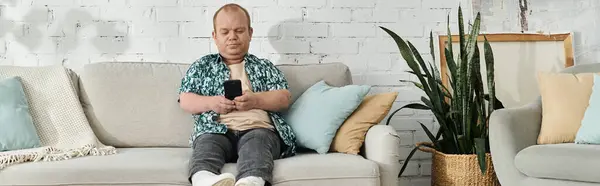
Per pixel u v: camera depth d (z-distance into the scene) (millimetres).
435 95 2533
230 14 2529
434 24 3012
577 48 3023
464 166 2432
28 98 2461
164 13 2898
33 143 2307
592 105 2281
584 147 2076
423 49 3008
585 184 1996
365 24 2988
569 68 2650
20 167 1962
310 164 2018
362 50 2988
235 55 2531
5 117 2283
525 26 3033
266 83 2494
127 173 1957
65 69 2590
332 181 1995
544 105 2402
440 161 2510
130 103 2559
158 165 2004
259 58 2732
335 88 2447
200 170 1969
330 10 2971
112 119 2531
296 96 2625
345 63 2982
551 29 3037
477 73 2535
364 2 2984
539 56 2990
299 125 2375
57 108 2469
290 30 2951
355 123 2330
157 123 2545
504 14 3025
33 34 2850
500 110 2295
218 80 2453
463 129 2510
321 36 2967
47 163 2008
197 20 2912
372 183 2008
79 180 1937
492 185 2438
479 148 2355
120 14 2881
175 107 2576
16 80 2438
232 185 1857
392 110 3018
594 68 2609
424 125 2822
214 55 2543
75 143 2398
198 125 2346
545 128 2338
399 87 3014
